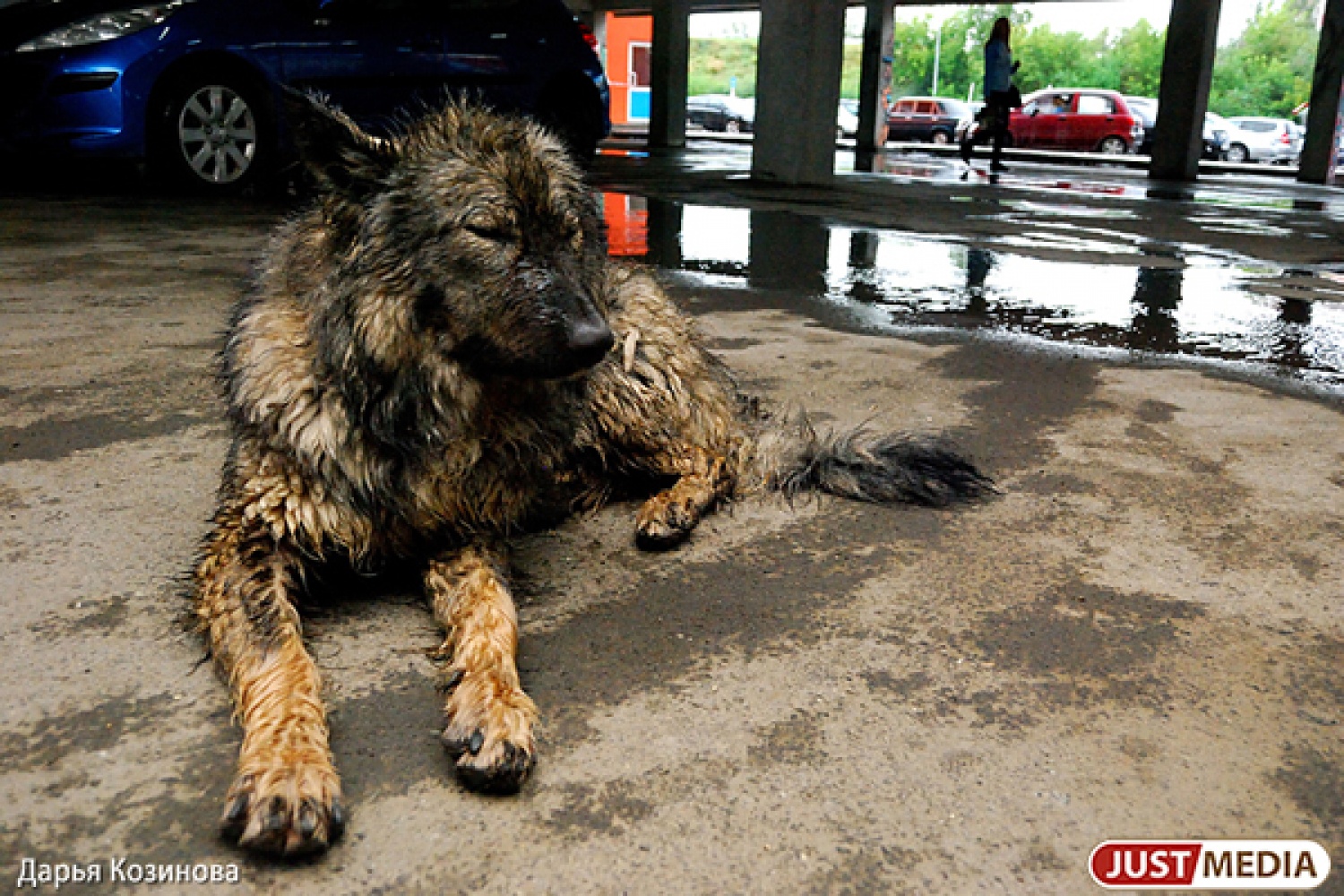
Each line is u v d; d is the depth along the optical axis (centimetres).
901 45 8912
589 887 174
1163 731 225
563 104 1227
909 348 569
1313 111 2394
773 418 405
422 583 278
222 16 980
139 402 423
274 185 1060
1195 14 2183
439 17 1095
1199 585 295
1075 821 195
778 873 179
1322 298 761
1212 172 2662
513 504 289
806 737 218
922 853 185
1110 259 925
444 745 205
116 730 211
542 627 264
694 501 330
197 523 312
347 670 238
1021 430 431
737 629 266
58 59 928
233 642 223
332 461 253
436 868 177
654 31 2789
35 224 855
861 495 359
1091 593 289
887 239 993
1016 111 3588
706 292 704
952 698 235
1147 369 538
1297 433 434
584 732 218
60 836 181
